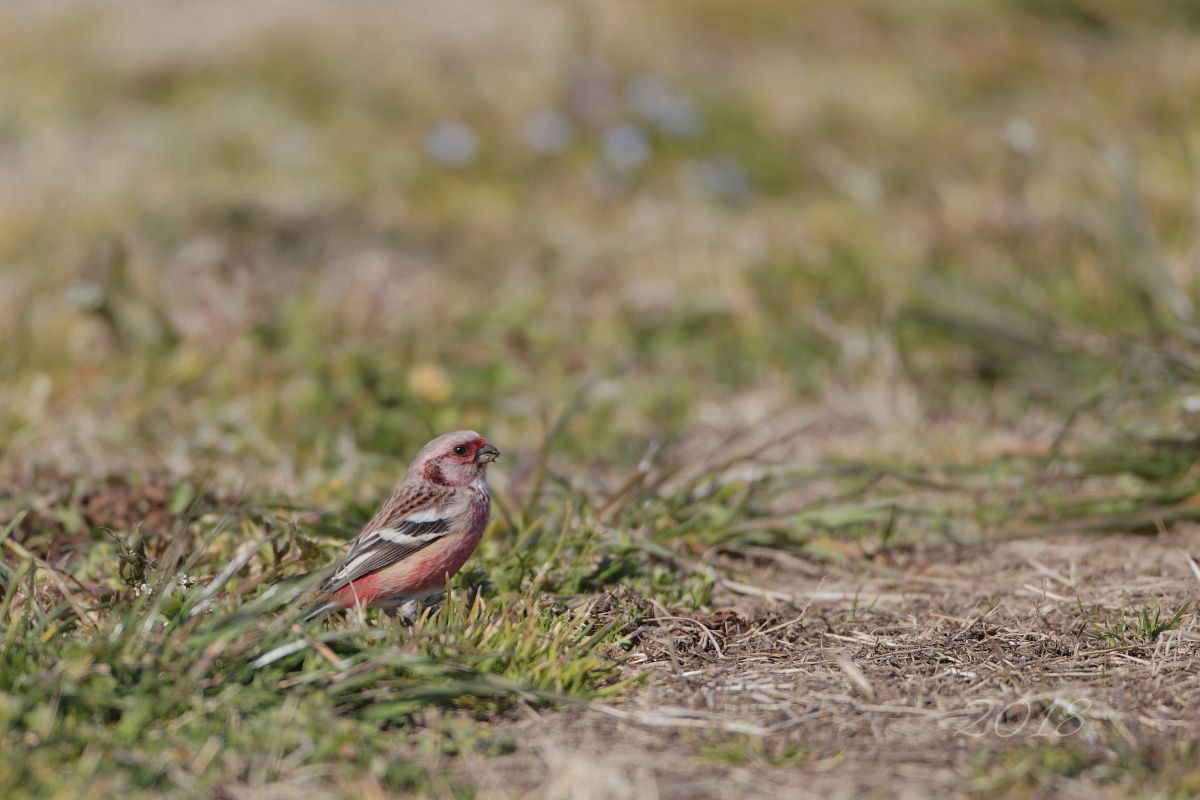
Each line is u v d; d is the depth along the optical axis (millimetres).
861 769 6340
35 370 11859
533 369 13656
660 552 8883
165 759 6090
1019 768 6152
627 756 6469
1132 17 21359
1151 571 9172
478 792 6051
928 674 7566
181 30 25688
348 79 23344
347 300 14383
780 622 8477
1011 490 10578
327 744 6262
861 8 24406
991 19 22859
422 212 18172
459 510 8172
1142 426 10906
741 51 23922
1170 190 14656
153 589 7430
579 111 21141
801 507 10578
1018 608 8641
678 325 14656
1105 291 13383
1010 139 15922
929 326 13805
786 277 15094
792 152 19484
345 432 11477
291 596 7477
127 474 10125
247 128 21594
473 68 23484
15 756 5895
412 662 6840
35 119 21828
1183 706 6941
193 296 13961
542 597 8281
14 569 8383
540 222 17906
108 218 16266
